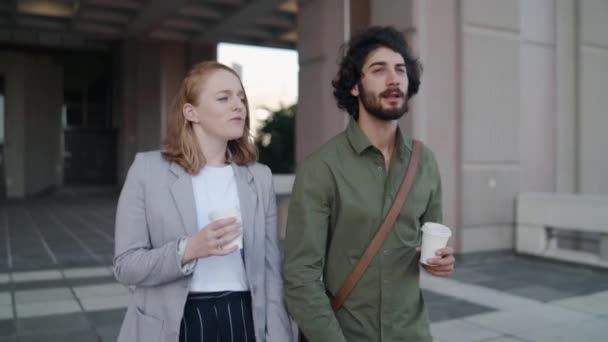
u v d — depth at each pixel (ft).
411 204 5.97
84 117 74.79
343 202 5.81
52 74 68.49
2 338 13.62
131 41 65.98
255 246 6.04
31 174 66.28
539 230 24.31
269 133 69.87
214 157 6.22
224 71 6.01
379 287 5.86
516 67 25.48
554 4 28.27
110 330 14.30
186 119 6.02
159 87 67.31
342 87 6.34
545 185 27.96
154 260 5.24
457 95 24.22
